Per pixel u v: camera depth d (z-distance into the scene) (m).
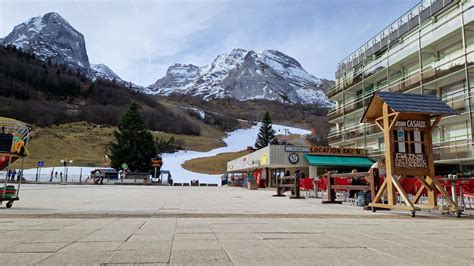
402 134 10.11
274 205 12.36
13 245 4.22
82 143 94.31
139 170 61.66
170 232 5.39
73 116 119.56
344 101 47.31
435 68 29.59
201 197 17.77
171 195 19.44
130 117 62.56
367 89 43.66
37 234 5.06
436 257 3.85
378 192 10.23
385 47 38.88
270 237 5.04
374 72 40.00
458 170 29.02
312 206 12.13
